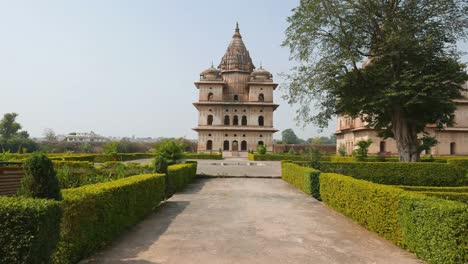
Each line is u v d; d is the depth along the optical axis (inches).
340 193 497.7
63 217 251.1
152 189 490.3
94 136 5964.6
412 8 962.1
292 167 863.1
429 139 1145.4
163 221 430.9
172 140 978.1
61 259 249.0
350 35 1002.1
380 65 1012.5
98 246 305.4
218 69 2839.6
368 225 397.4
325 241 347.3
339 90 1044.5
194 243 331.9
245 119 2647.6
